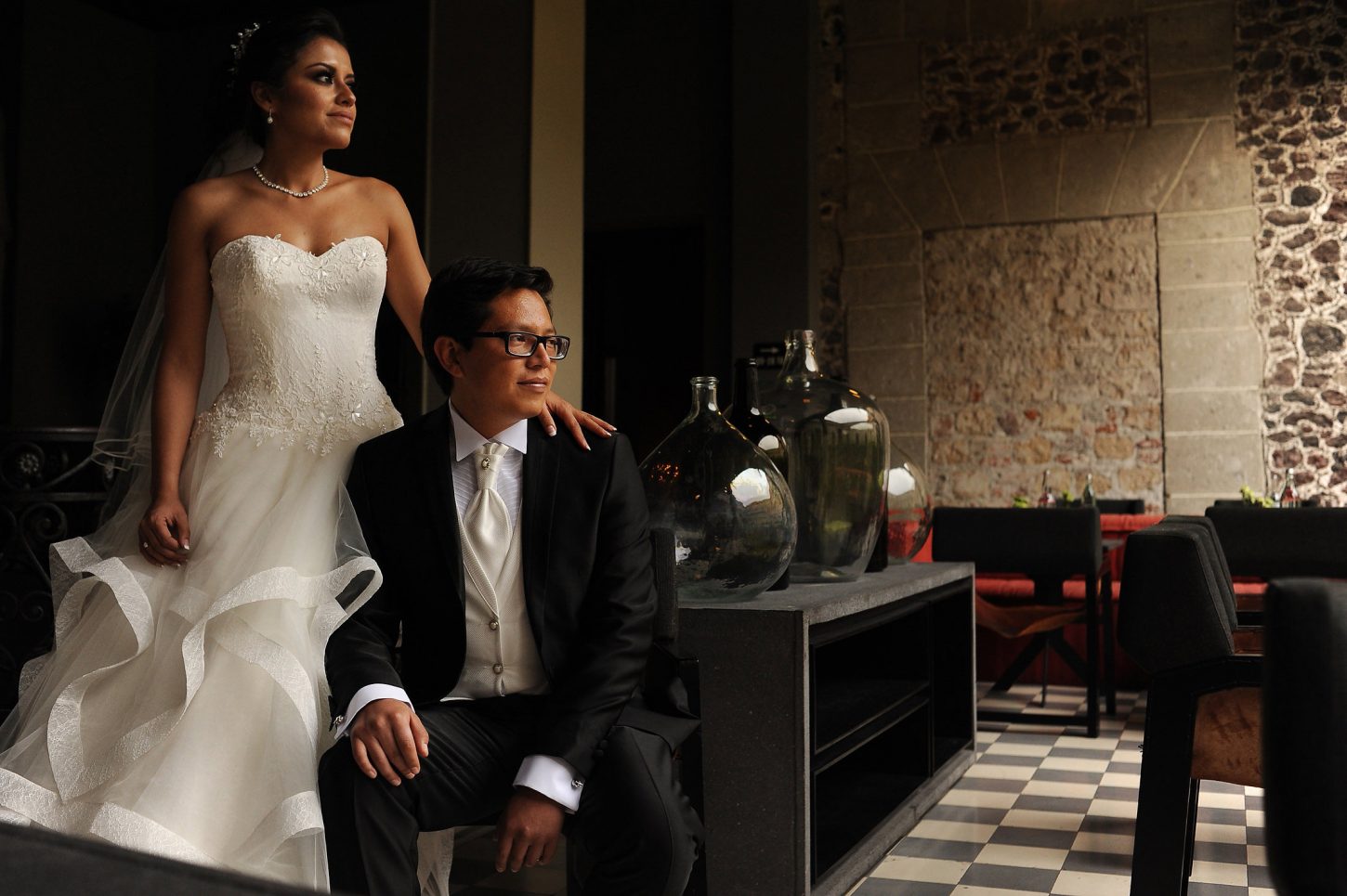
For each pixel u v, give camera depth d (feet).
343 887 5.15
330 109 7.02
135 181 28.96
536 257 18.02
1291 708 2.68
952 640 13.34
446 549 5.94
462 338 6.02
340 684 5.49
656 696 6.15
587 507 6.05
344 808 5.20
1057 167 29.89
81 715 6.04
